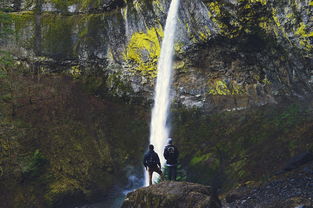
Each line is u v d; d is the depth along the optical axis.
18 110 22.81
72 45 27.14
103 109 24.92
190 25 21.64
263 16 18.28
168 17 23.00
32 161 19.55
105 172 20.97
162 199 7.30
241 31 19.48
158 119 23.16
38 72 26.95
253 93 20.11
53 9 28.28
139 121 23.78
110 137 23.11
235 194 12.09
